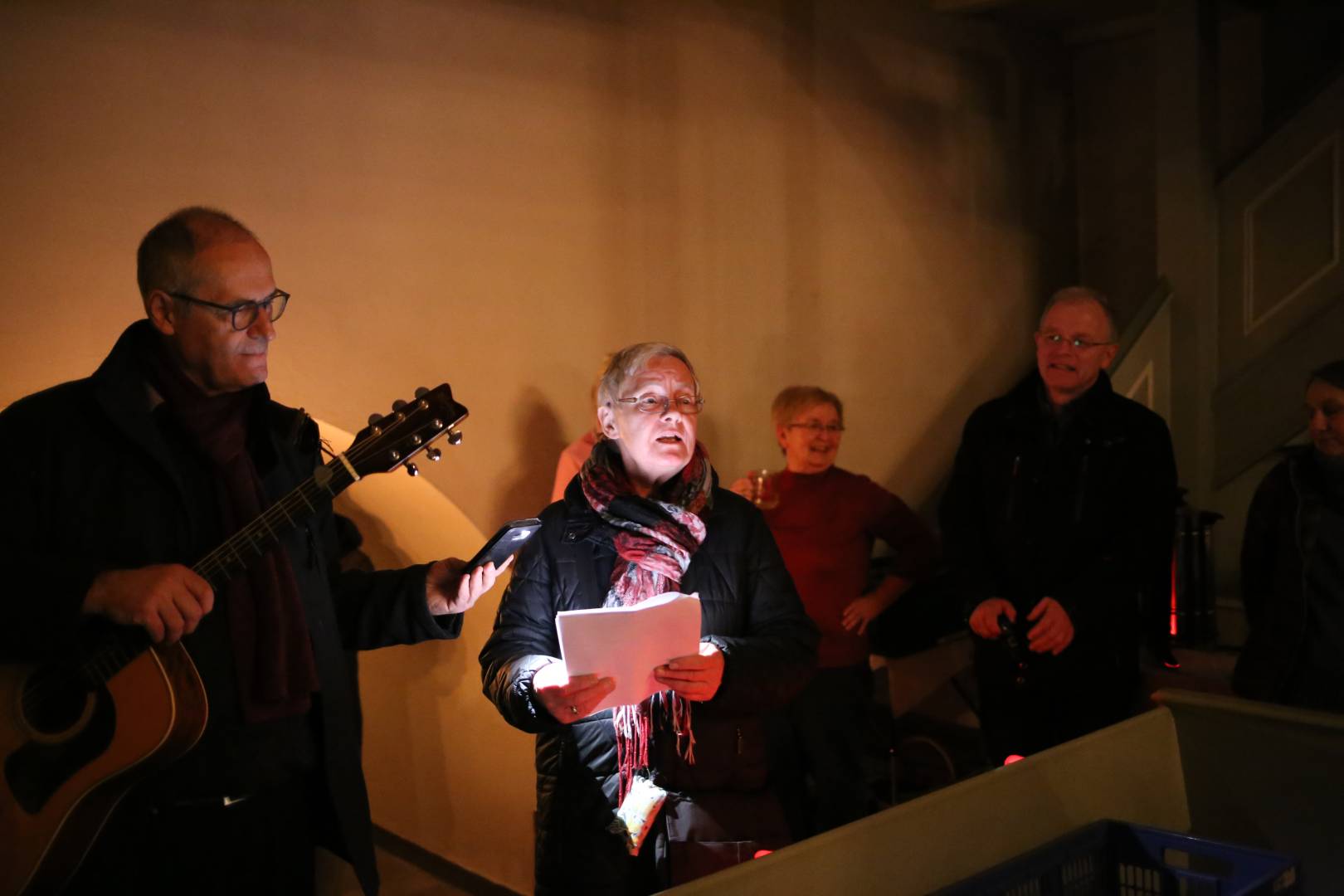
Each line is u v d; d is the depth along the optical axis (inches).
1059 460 131.0
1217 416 200.1
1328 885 76.5
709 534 86.9
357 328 130.9
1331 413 110.8
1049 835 73.7
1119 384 192.1
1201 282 198.1
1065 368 129.0
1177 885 68.7
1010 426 134.8
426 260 136.6
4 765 72.3
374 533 156.3
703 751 82.3
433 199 137.2
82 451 73.1
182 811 73.6
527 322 146.5
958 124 208.1
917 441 201.8
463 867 158.4
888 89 194.7
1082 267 234.4
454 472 138.9
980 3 196.5
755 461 175.6
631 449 86.0
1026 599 132.1
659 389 84.6
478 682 151.0
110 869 73.5
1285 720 78.3
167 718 70.9
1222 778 81.9
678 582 83.9
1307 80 209.8
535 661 79.7
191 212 75.0
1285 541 116.7
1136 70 225.6
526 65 145.9
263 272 74.7
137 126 115.3
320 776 79.4
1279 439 192.5
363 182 131.2
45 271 110.3
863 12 190.1
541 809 84.9
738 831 80.6
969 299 211.0
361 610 83.0
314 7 127.0
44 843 70.7
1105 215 231.5
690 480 87.4
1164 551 132.1
